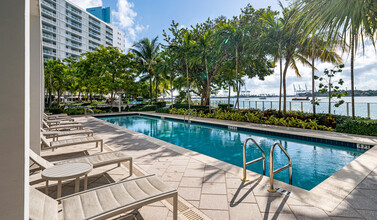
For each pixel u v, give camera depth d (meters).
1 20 0.93
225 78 19.27
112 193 2.19
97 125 11.21
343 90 10.01
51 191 3.14
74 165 3.04
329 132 7.97
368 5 5.16
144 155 5.19
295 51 12.36
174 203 2.28
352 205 2.65
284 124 9.94
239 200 2.84
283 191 3.07
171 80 21.59
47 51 54.19
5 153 0.96
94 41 72.56
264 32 12.62
